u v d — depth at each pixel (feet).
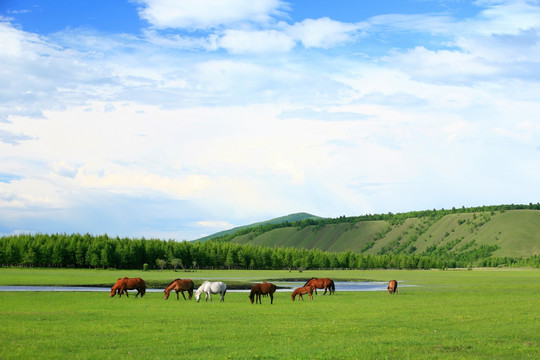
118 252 526.98
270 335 74.54
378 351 62.80
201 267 632.38
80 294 155.22
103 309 108.58
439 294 175.94
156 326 82.48
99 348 63.62
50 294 152.46
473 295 169.89
